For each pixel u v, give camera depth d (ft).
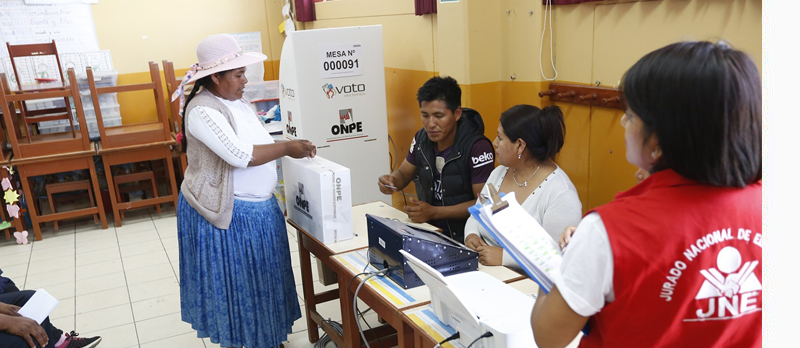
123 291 11.22
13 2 14.98
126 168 16.14
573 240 2.82
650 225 2.63
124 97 16.48
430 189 8.70
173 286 11.38
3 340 6.68
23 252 13.61
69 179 15.44
